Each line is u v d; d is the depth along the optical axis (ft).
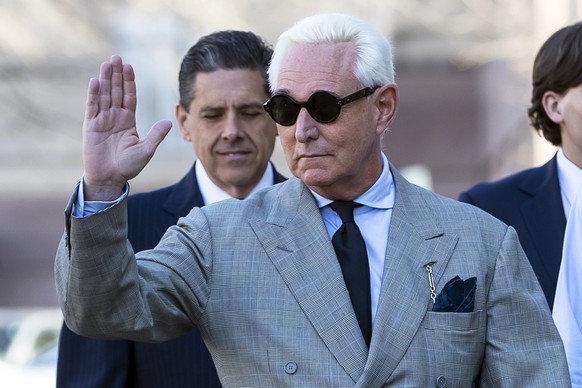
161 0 141.18
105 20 172.65
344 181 30.96
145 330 28.19
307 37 30.22
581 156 42.09
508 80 145.89
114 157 27.58
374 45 30.50
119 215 27.22
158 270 29.27
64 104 180.24
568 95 42.01
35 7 173.78
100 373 37.14
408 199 31.71
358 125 30.17
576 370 34.04
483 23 139.23
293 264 30.17
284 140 30.30
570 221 35.06
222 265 30.30
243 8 138.62
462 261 30.66
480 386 30.99
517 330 30.60
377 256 30.94
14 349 95.04
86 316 27.50
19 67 176.86
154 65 169.68
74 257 26.94
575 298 34.47
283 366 29.30
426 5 146.41
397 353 29.40
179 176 187.11
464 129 191.42
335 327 29.45
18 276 192.13
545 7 101.55
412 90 190.90
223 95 39.78
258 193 32.09
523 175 43.27
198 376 37.06
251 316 29.71
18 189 190.19
